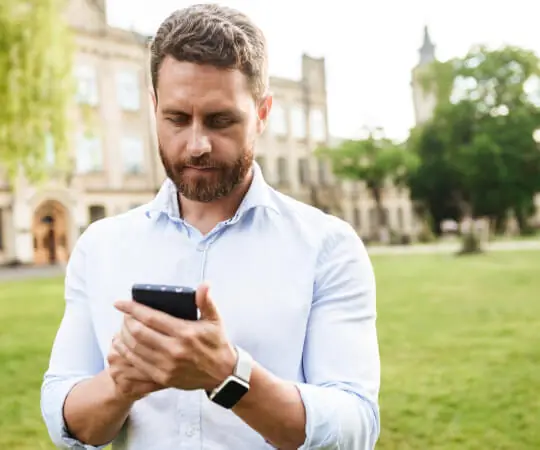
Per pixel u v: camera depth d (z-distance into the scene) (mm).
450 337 7961
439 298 11797
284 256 1525
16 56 17719
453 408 5059
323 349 1474
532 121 41875
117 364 1226
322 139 45375
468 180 43781
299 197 43562
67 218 30562
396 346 7504
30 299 13789
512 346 7312
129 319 1191
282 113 43031
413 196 48406
